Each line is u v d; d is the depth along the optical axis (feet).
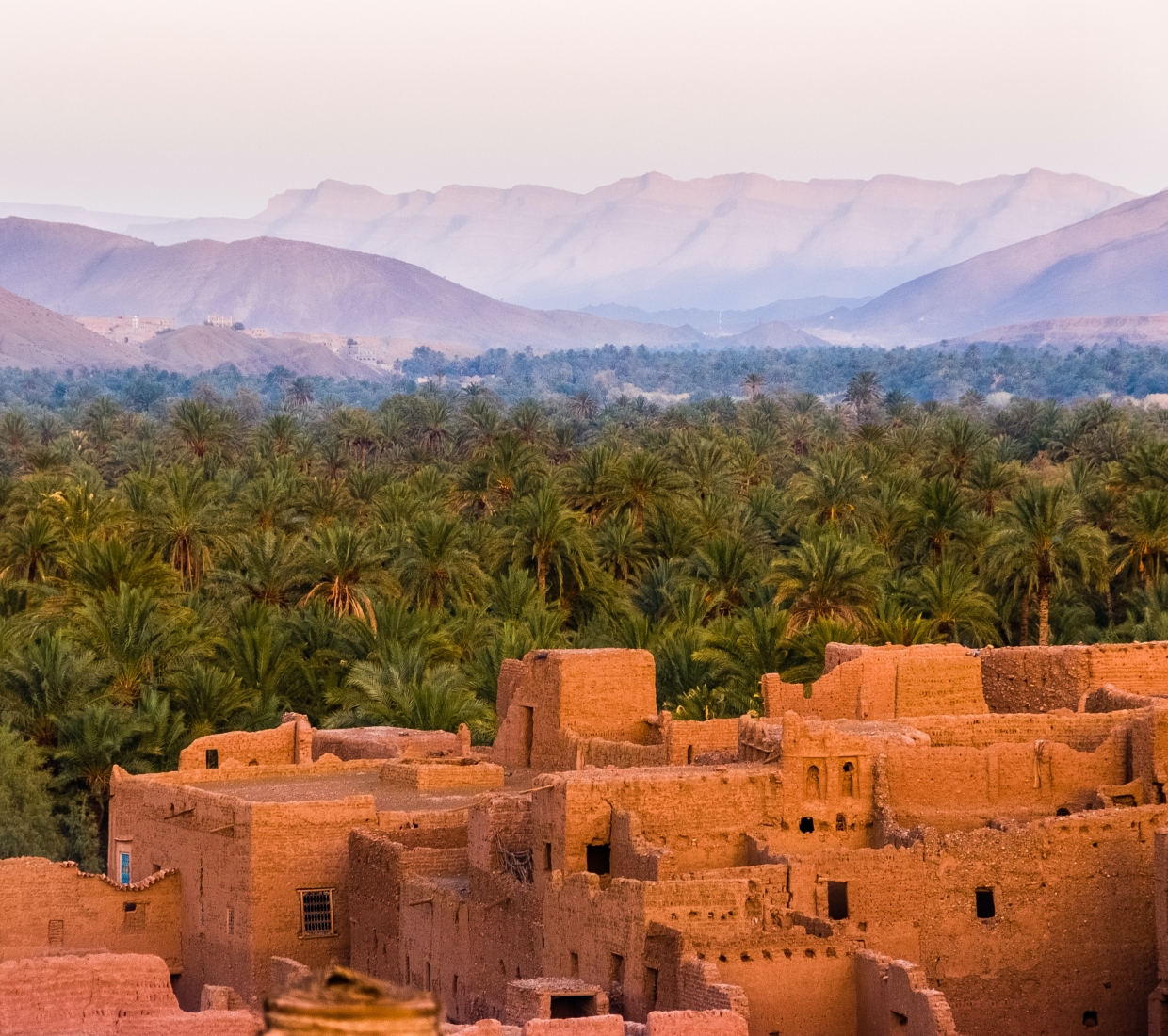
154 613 323.37
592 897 161.89
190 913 217.15
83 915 214.69
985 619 351.46
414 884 194.90
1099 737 190.39
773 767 179.52
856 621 319.68
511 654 312.91
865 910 163.53
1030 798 183.21
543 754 231.71
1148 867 169.58
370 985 35.17
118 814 233.76
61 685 294.87
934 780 181.78
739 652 302.86
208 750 258.16
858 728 189.37
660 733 223.51
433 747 254.27
